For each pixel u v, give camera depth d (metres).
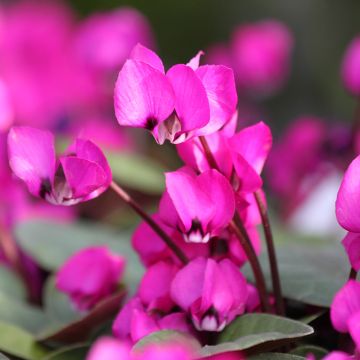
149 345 0.34
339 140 0.60
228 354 0.34
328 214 0.63
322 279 0.39
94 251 0.41
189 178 0.35
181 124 0.35
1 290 0.47
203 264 0.36
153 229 0.37
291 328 0.35
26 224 0.49
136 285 0.44
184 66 0.35
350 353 0.36
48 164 0.36
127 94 0.35
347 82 0.51
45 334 0.39
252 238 0.38
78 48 0.65
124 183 0.58
